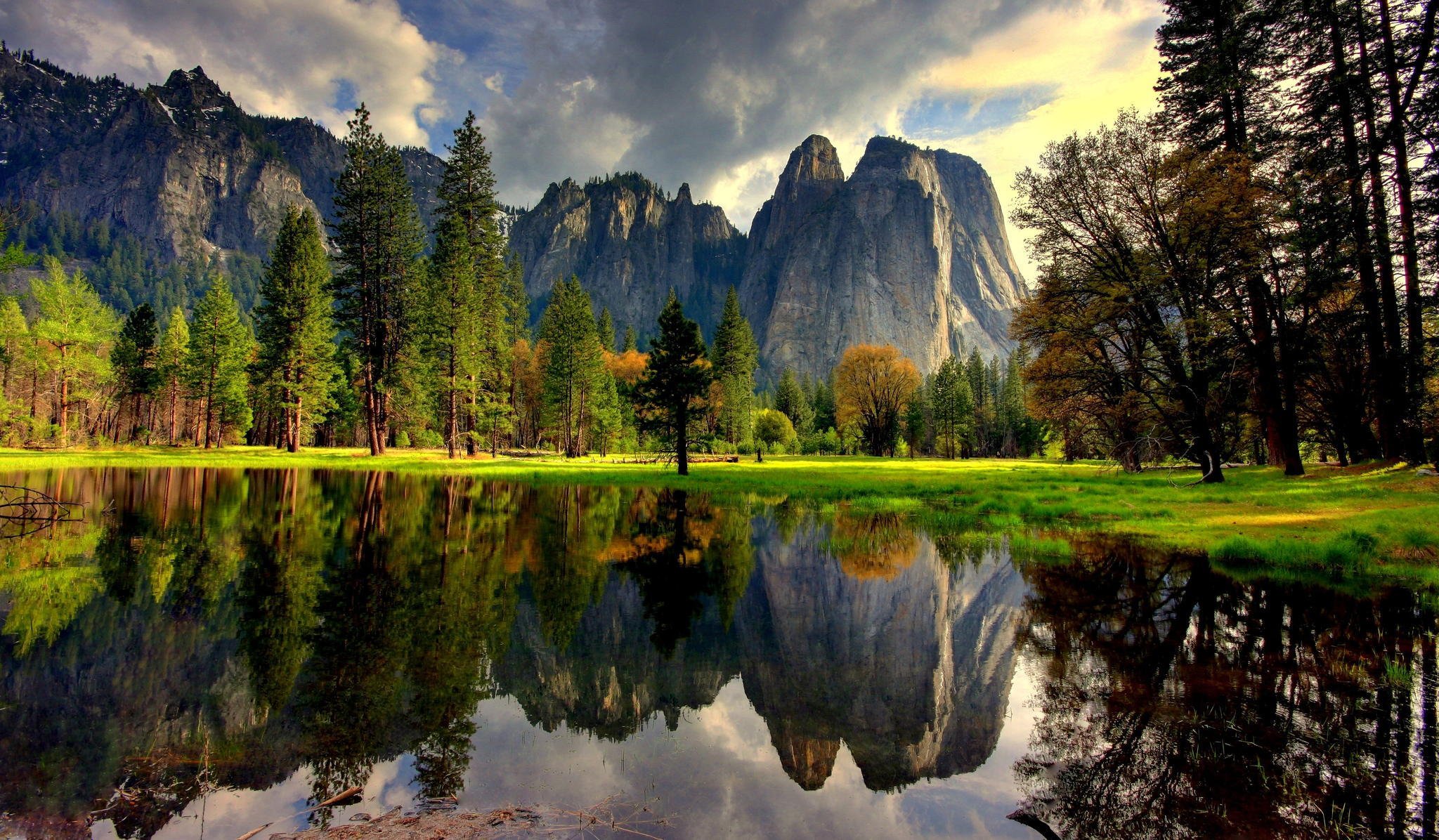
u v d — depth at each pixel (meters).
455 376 42.84
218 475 29.30
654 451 68.75
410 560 12.16
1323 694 6.17
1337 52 22.41
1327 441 32.91
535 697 6.24
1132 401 29.20
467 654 7.28
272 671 6.52
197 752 4.82
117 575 10.27
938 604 9.98
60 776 4.38
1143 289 25.50
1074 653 7.55
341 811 4.11
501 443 62.09
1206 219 23.28
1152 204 25.45
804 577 11.91
